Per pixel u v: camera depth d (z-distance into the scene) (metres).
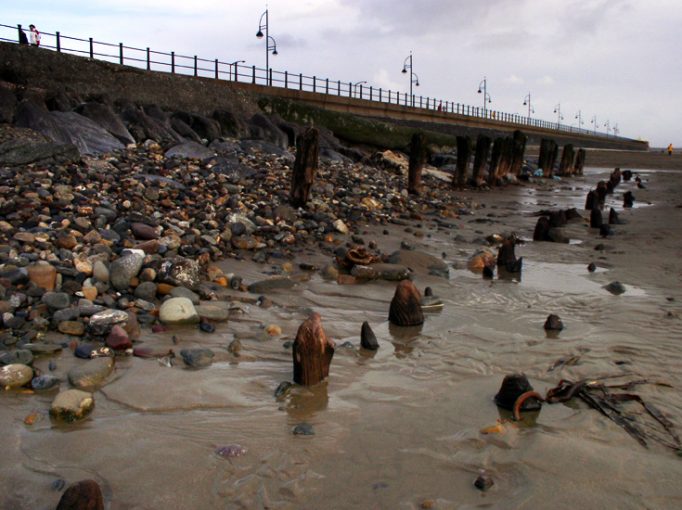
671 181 32.25
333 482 3.33
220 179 13.20
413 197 17.47
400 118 43.31
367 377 4.87
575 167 37.84
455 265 9.64
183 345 5.34
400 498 3.19
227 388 4.51
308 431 3.87
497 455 3.64
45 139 14.08
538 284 8.48
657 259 10.51
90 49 24.22
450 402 4.41
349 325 6.25
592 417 4.18
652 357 5.45
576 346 5.73
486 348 5.65
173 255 7.57
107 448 3.59
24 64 18.77
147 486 3.24
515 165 29.38
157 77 22.56
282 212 11.01
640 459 3.62
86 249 7.12
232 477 3.35
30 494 3.12
